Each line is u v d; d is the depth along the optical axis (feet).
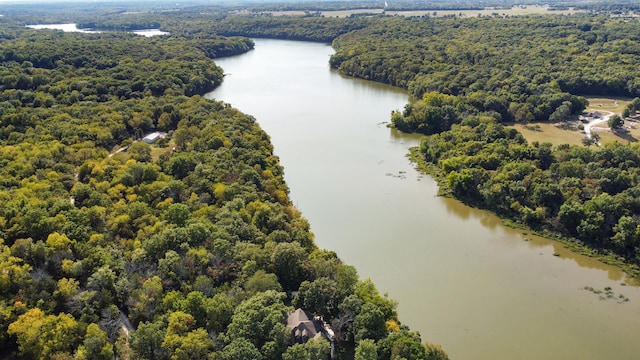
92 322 248.52
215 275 280.51
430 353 239.91
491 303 313.73
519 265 353.92
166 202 358.64
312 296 268.62
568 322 298.35
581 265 354.33
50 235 283.79
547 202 407.85
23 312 241.14
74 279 270.46
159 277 275.39
